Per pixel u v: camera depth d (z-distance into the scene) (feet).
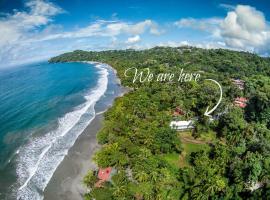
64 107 348.38
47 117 305.53
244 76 609.01
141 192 168.86
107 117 296.71
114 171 192.85
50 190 171.12
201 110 313.32
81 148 227.61
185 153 230.68
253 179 171.12
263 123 290.56
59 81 573.33
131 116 280.31
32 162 202.59
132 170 190.08
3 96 412.16
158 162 197.16
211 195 161.99
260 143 214.28
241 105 374.43
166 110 339.16
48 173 189.26
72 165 200.54
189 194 168.14
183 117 303.27
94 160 205.98
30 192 168.25
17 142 236.02
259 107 307.99
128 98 358.84
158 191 166.81
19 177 183.62
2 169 192.65
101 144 234.99
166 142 226.79
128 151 209.77
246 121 303.68
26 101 377.30
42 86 507.30
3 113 318.04
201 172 185.57
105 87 497.46
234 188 165.68
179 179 186.80
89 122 290.97
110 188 164.96
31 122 287.69
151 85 460.55
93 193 161.58
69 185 176.76
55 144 233.76
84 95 423.23
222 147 215.31
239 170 179.73
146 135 228.43
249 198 156.97
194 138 263.70
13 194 165.58
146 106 323.16
